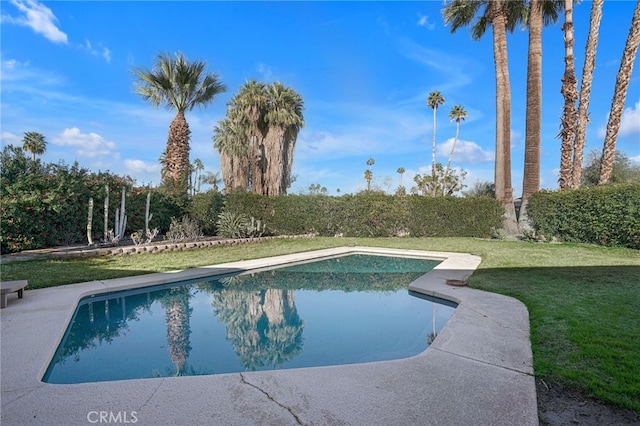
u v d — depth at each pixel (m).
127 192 12.05
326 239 14.82
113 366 3.52
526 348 3.27
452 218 15.03
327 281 7.86
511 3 15.30
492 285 5.99
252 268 8.57
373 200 15.71
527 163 13.94
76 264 8.02
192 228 13.00
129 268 7.70
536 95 13.75
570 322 3.91
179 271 7.47
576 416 2.20
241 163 20.25
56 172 10.07
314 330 4.71
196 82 15.75
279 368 3.51
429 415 2.20
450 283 6.37
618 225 10.43
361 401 2.38
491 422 2.12
